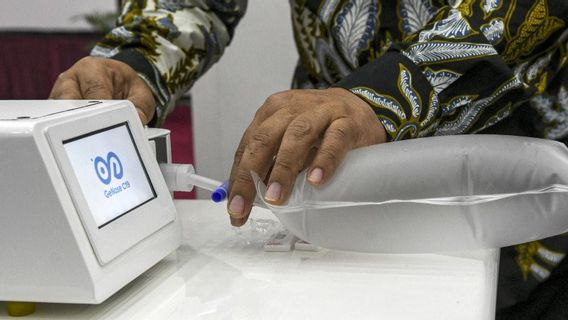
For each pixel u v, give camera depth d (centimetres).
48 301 46
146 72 84
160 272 54
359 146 57
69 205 44
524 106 80
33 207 44
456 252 57
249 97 134
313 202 54
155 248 53
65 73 77
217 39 99
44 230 44
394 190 52
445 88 65
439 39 66
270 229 64
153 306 47
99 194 48
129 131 55
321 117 55
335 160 53
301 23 93
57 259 44
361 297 47
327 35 91
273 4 129
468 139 54
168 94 87
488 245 55
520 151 52
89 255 45
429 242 54
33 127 44
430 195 52
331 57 92
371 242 55
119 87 80
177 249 60
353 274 52
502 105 67
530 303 92
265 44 131
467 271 52
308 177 52
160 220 54
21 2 238
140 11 94
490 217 52
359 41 88
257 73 133
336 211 53
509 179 51
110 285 46
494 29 68
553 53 78
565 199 51
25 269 45
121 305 47
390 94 62
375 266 54
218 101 135
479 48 65
